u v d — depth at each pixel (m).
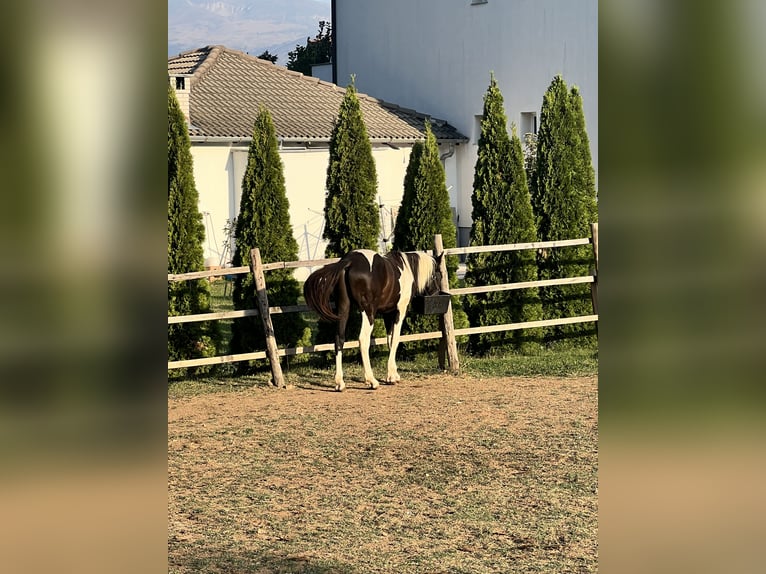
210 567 4.96
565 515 5.88
